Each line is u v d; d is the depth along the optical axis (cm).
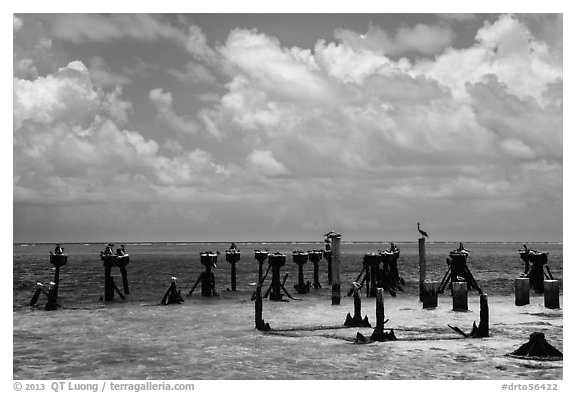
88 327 2686
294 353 2098
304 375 1834
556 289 3064
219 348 2205
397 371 1855
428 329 2488
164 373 1897
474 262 9088
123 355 2125
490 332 2412
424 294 3117
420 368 1881
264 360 2017
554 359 1964
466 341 2239
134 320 2875
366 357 2022
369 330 2475
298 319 2853
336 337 2350
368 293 3775
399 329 2492
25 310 3247
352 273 6556
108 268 3719
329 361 1983
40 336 2477
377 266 3762
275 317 2930
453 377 1786
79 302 3609
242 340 2341
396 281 4269
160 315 3034
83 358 2089
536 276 3731
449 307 3150
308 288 4116
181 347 2236
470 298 3619
